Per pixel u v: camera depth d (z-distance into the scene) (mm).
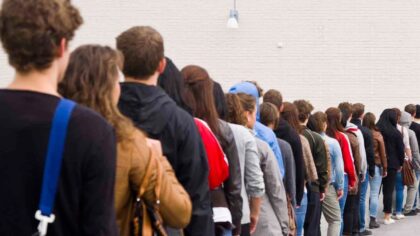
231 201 4445
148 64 3355
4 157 2176
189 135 3412
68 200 2197
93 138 2209
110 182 2248
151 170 2783
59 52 2303
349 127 9820
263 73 17141
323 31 17078
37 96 2236
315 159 7988
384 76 17125
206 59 17172
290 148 6430
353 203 9883
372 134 10719
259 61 17141
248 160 5207
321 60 17125
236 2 17125
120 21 17219
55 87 2332
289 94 17156
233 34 17141
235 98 5633
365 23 17109
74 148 2184
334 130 9203
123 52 3357
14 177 2170
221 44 17156
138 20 17234
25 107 2211
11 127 2184
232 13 16875
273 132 6527
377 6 17078
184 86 4199
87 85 2803
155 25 17219
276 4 17078
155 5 17188
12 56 2256
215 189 4172
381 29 17109
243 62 17141
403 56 17078
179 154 3395
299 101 8203
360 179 10023
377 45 17094
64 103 2248
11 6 2229
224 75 17172
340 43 17109
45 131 2182
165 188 2871
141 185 2777
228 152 4426
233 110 5602
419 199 13523
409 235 10664
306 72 17125
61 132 2182
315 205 7902
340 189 8703
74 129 2195
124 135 2727
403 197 12734
